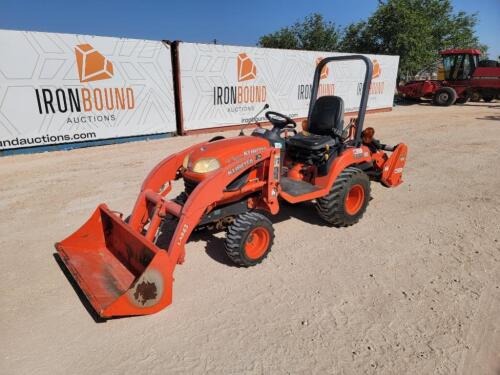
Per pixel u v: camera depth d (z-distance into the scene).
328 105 4.34
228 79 10.15
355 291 3.17
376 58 14.55
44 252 3.77
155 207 3.23
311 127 4.52
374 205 5.14
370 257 3.74
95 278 2.97
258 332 2.68
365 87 4.22
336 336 2.65
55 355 2.46
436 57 24.42
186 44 9.12
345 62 13.21
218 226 3.55
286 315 2.87
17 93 7.25
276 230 4.32
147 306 2.72
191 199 2.95
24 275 3.37
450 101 17.67
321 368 2.38
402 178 6.34
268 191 3.52
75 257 3.22
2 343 2.56
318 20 28.72
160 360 2.42
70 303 2.99
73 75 7.76
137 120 8.90
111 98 8.38
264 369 2.36
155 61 8.80
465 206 5.10
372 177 5.29
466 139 9.55
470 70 17.70
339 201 4.10
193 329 2.70
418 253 3.83
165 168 3.64
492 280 3.35
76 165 6.87
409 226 4.47
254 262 3.48
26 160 7.17
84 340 2.59
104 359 2.43
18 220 4.54
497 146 8.74
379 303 3.02
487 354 2.49
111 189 5.61
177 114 9.64
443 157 7.74
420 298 3.08
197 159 3.33
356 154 4.34
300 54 11.67
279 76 11.33
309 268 3.52
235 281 3.30
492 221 4.61
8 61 7.02
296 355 2.48
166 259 2.74
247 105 10.80
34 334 2.65
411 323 2.79
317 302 3.02
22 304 2.97
